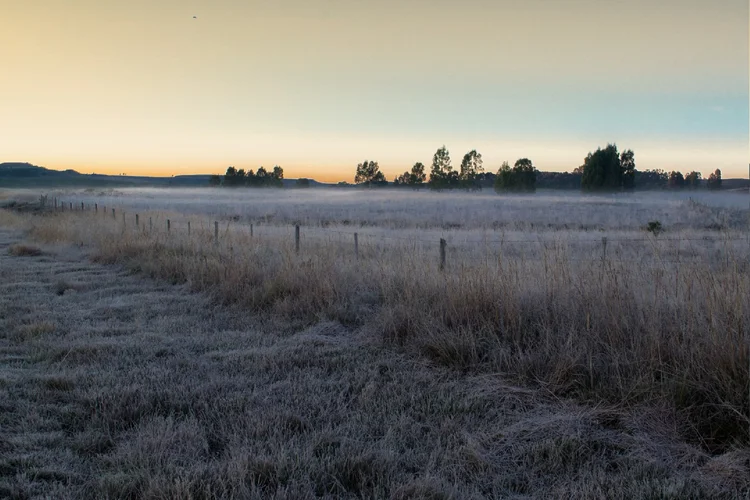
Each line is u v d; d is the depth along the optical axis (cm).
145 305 952
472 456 405
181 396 524
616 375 502
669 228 2455
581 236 1916
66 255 1627
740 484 366
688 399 454
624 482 371
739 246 858
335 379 586
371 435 445
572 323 579
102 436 439
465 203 4966
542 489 372
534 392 513
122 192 9144
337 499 358
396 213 3719
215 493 344
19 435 440
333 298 878
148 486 355
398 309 738
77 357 646
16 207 4675
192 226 2444
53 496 354
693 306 535
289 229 2259
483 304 682
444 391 539
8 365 621
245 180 12375
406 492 355
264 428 446
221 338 748
